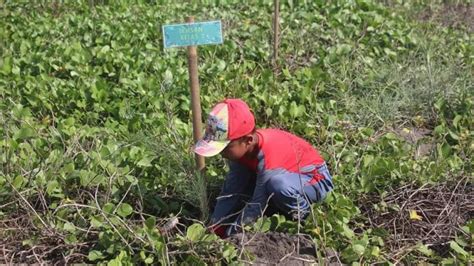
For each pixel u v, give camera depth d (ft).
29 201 13.15
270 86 18.86
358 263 11.50
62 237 12.07
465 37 24.27
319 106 17.48
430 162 14.58
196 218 13.41
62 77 19.76
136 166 13.80
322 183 12.94
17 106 15.85
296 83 18.90
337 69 20.27
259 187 12.33
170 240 11.76
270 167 12.25
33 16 26.17
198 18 25.36
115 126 16.02
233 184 13.17
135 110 17.17
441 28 25.20
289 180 12.23
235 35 23.52
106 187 13.29
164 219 12.57
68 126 15.38
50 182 12.84
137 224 12.87
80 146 13.84
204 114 17.25
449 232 12.76
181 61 20.38
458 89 18.84
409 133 17.31
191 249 11.35
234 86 18.45
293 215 12.49
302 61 21.88
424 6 29.66
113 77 19.62
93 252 11.54
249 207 12.39
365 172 14.02
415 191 13.62
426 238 12.66
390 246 12.46
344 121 16.93
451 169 14.51
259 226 11.76
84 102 17.21
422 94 18.69
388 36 23.17
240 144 12.05
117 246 11.52
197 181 13.14
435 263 12.15
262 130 12.73
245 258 11.48
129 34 22.91
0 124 15.16
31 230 12.41
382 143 15.42
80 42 22.66
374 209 13.42
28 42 21.85
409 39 22.90
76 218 12.58
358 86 19.43
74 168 13.43
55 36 23.29
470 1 30.40
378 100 17.85
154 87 18.16
